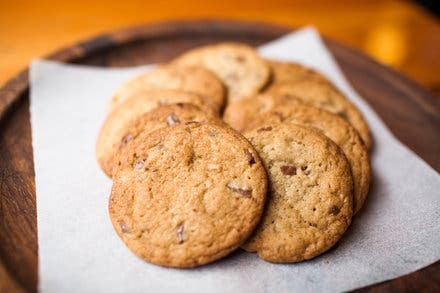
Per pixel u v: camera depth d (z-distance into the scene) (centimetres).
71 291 24
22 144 31
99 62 38
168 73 34
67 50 38
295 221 26
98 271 25
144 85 33
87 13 45
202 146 27
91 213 27
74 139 32
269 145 28
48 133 32
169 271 25
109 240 26
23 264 25
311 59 39
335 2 47
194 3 47
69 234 26
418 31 44
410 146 33
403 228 28
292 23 45
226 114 31
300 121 30
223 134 27
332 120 30
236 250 26
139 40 40
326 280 25
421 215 28
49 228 27
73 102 35
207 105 31
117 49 39
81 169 30
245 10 46
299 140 28
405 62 41
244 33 41
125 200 26
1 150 31
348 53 39
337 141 30
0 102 33
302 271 26
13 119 33
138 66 38
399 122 34
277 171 27
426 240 27
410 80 37
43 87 35
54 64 36
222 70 35
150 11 46
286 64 37
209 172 26
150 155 27
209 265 26
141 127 29
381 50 42
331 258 26
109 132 30
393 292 25
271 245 26
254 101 32
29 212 28
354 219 28
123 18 45
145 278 25
